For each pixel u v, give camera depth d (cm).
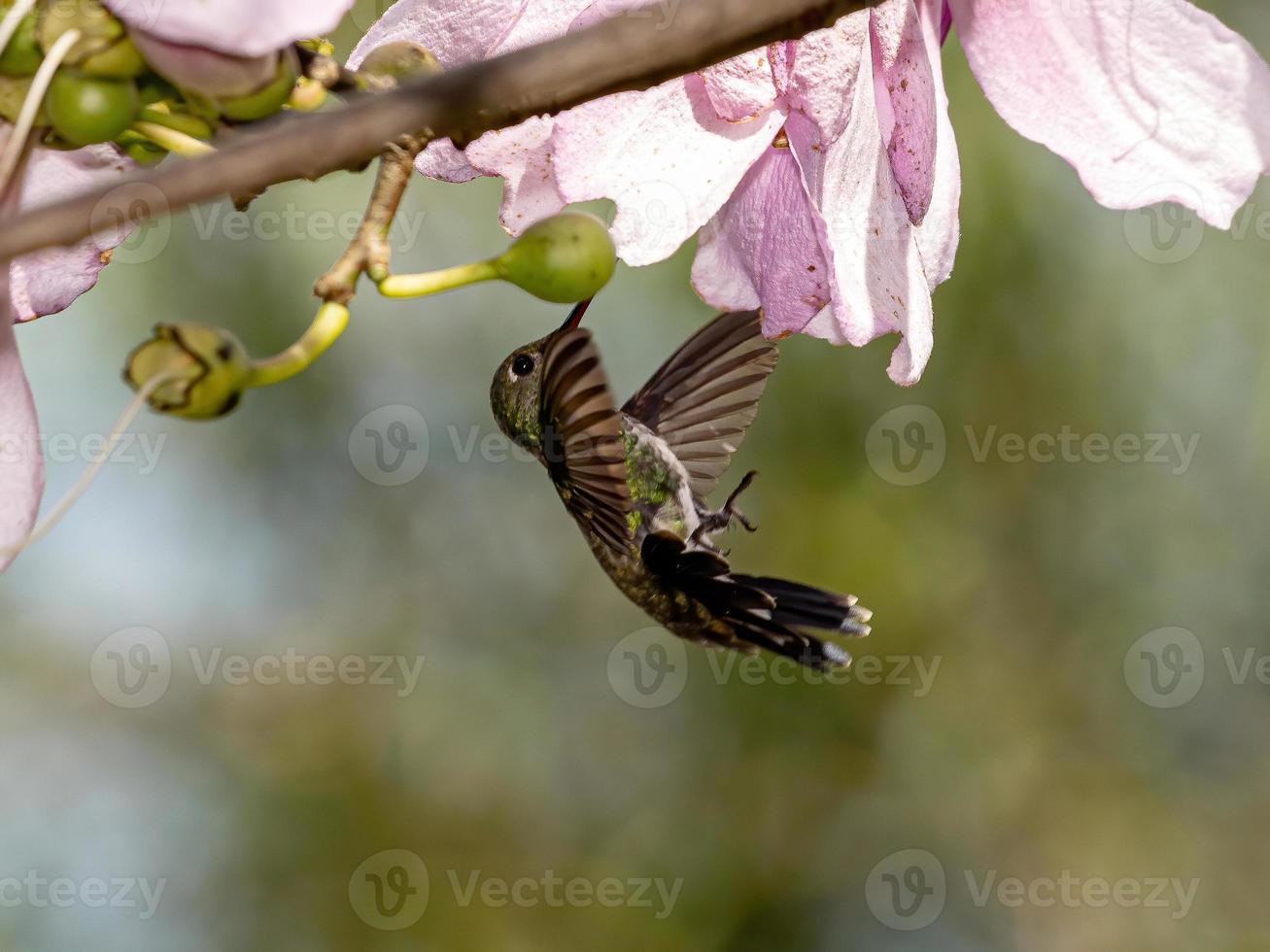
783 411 1062
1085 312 1038
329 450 1091
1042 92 389
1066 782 1121
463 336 1082
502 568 1127
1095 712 1120
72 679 1091
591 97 271
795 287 365
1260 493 1077
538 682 1123
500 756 1112
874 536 1066
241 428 1079
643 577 577
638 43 270
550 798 1112
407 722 1109
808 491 1065
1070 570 1099
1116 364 1056
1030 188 1000
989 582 1095
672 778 1119
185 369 280
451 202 997
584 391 475
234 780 1092
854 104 355
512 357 519
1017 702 1109
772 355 600
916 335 362
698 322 1022
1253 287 1031
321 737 1105
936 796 1121
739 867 1106
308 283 990
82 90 290
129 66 290
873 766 1119
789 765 1119
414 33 368
